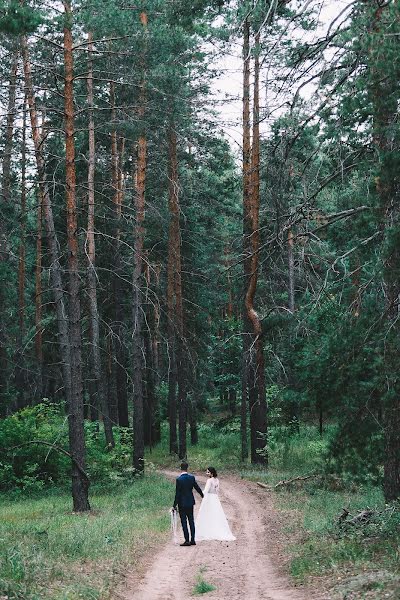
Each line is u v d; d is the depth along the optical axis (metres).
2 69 23.81
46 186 21.05
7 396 33.12
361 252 12.38
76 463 18.45
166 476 28.02
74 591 8.83
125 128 21.83
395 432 12.28
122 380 37.59
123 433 29.83
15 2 14.93
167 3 17.50
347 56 11.16
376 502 16.61
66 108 18.47
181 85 23.34
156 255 36.75
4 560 10.01
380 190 10.74
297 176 13.13
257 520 17.25
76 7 17.17
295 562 10.83
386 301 12.36
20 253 36.44
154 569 11.58
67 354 25.50
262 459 28.19
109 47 23.16
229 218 39.84
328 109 11.11
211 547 13.74
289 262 16.50
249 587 9.78
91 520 16.27
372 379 13.09
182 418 33.25
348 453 13.71
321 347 13.93
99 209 29.94
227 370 46.69
